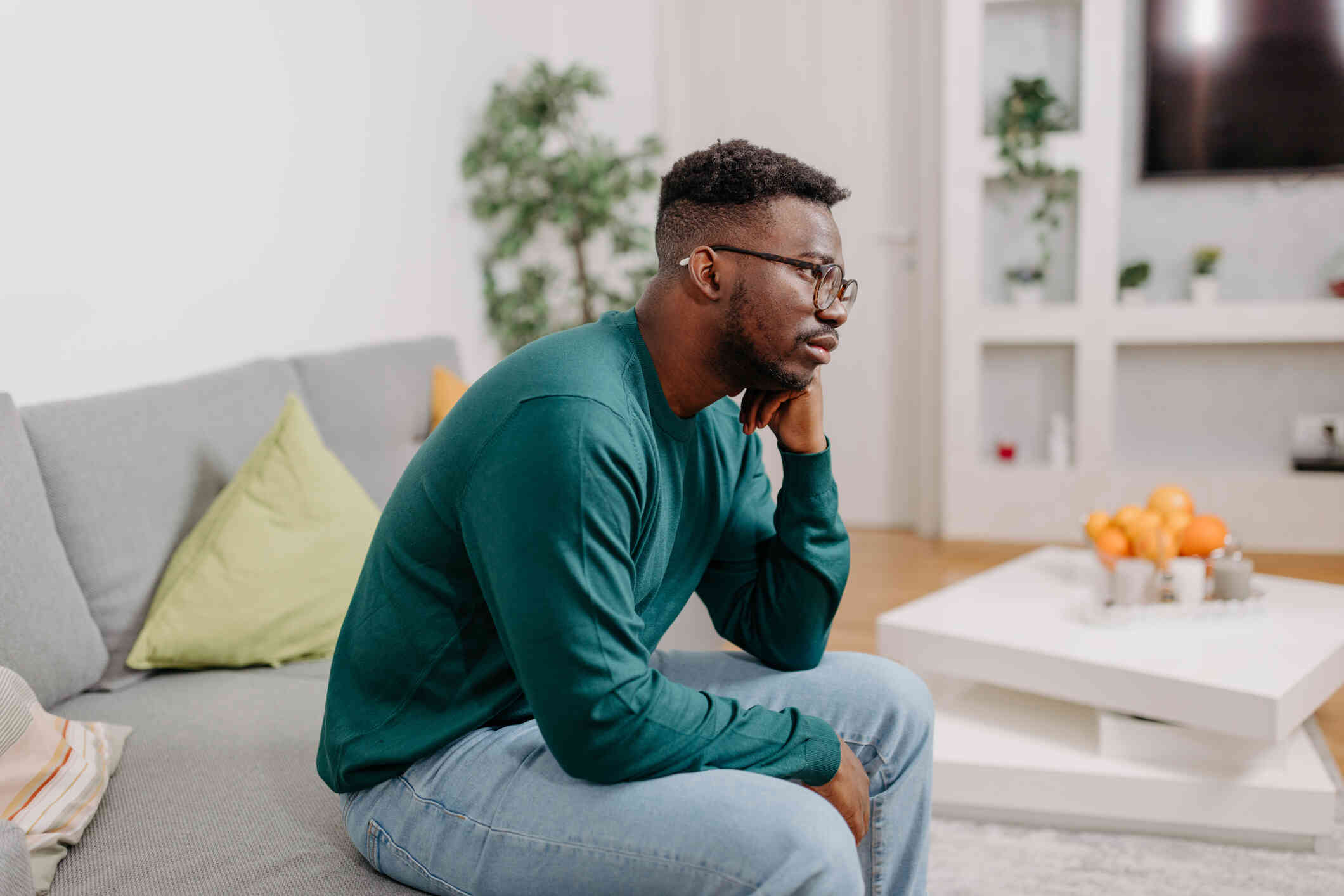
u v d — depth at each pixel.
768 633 1.24
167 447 1.67
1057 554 2.37
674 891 0.89
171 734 1.34
